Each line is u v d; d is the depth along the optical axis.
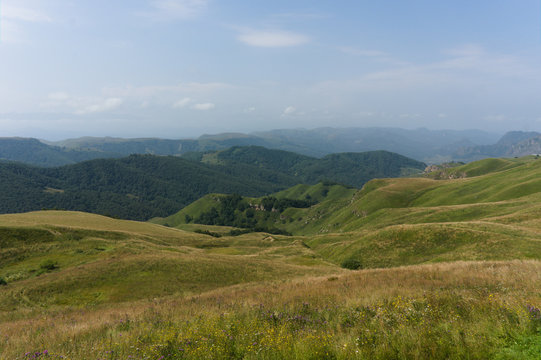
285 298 14.28
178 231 106.19
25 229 48.50
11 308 26.78
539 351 5.97
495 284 12.95
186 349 7.94
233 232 199.00
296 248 79.44
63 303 28.20
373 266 46.88
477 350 6.55
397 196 159.12
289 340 7.93
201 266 40.09
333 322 9.64
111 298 29.44
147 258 41.47
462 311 9.12
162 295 30.23
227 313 11.52
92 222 74.75
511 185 106.44
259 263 46.22
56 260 41.66
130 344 8.86
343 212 197.25
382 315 9.28
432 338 7.25
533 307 8.02
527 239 36.91
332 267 50.28
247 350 7.69
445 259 38.22
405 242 50.78
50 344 9.88
